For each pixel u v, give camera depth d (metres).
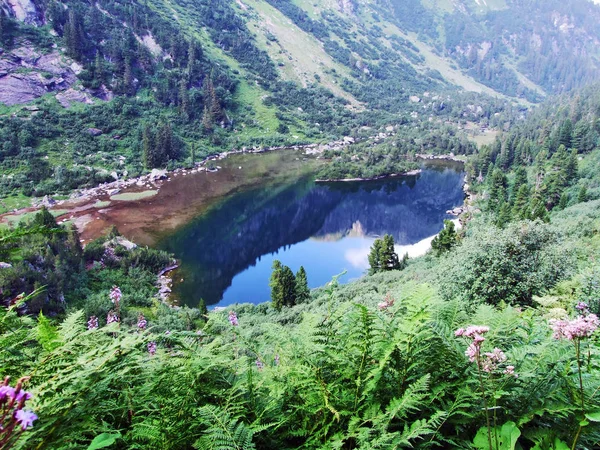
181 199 110.19
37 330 3.49
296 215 106.50
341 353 4.16
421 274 35.78
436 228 98.62
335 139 193.62
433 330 4.19
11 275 43.47
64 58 157.50
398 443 3.02
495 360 3.52
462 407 3.68
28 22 161.75
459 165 155.88
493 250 17.09
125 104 157.50
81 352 3.64
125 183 120.25
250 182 128.75
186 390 3.84
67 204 100.88
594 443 3.25
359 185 130.00
